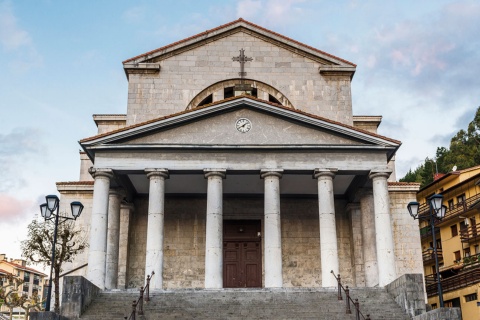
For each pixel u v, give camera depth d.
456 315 18.34
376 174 26.91
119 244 29.97
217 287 24.78
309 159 27.00
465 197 46.06
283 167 26.75
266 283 25.05
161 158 26.70
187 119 26.88
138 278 30.41
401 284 21.70
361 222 30.03
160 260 25.27
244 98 27.11
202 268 30.88
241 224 32.31
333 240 25.81
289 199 32.34
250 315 20.56
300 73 33.69
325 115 33.06
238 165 26.72
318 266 31.20
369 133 27.02
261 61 33.72
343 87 33.62
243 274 31.28
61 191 32.28
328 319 20.03
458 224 46.19
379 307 21.56
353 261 30.67
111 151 26.72
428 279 49.00
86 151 26.92
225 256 31.66
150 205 26.06
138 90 32.81
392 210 32.41
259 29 33.94
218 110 27.02
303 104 33.19
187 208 31.88
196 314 20.61
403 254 31.66
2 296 44.53
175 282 30.55
